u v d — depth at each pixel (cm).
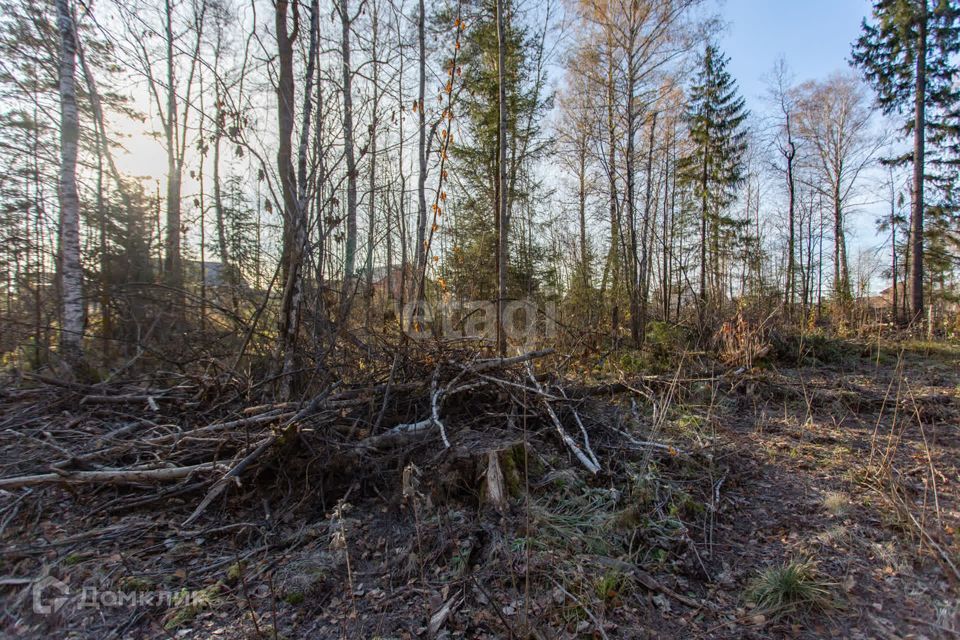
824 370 809
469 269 1274
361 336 482
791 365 848
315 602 226
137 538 268
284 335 451
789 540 290
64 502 298
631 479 341
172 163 1214
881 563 261
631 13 1158
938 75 1449
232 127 433
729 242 1927
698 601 235
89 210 919
